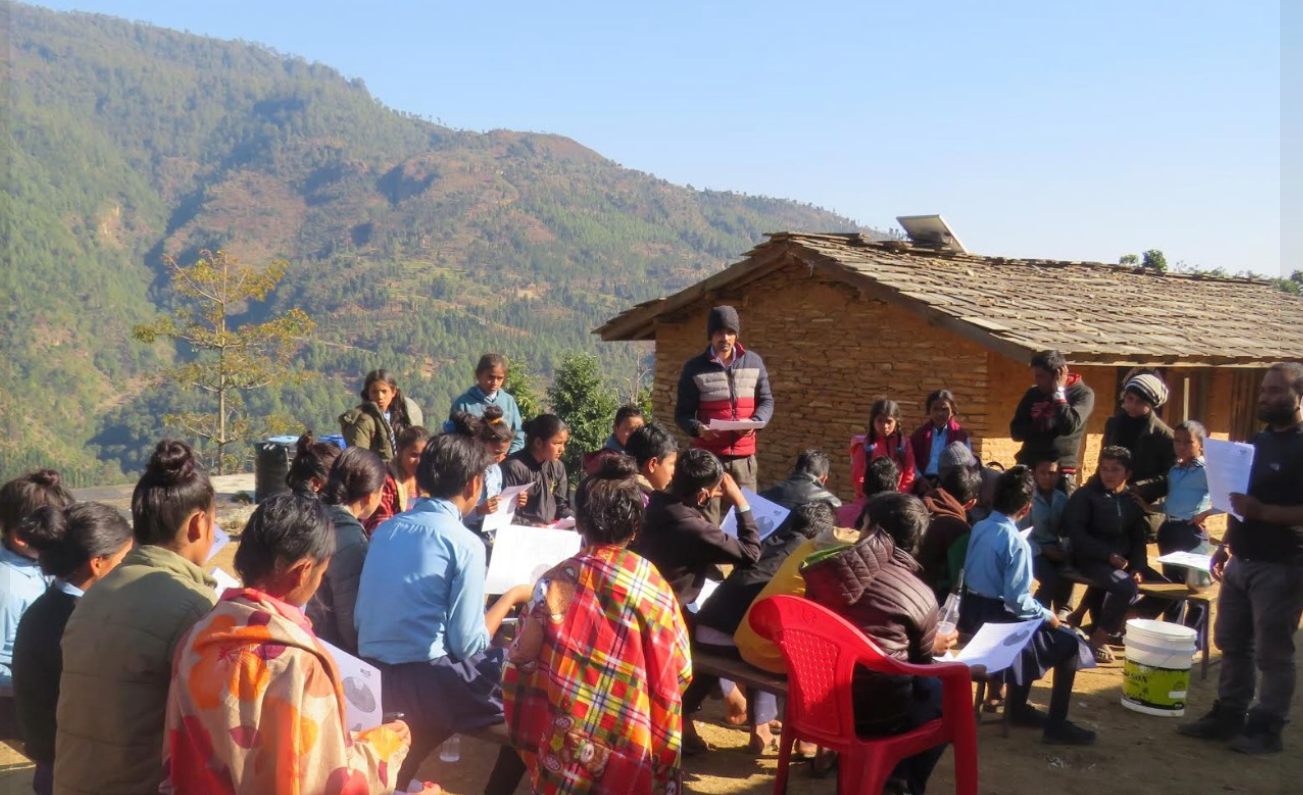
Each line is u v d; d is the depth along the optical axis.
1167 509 7.02
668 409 15.01
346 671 3.15
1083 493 6.67
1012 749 5.15
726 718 5.55
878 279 11.75
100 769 2.71
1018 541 5.18
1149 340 12.03
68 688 2.77
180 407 192.88
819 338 13.05
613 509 3.34
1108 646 6.89
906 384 12.08
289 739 2.22
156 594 2.76
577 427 26.02
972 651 4.34
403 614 3.73
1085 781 4.74
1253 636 5.13
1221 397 14.22
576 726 3.20
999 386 11.56
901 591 3.92
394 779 2.68
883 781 3.73
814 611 3.83
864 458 8.56
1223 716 5.22
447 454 3.85
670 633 3.31
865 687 3.85
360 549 4.13
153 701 2.73
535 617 3.32
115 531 3.39
